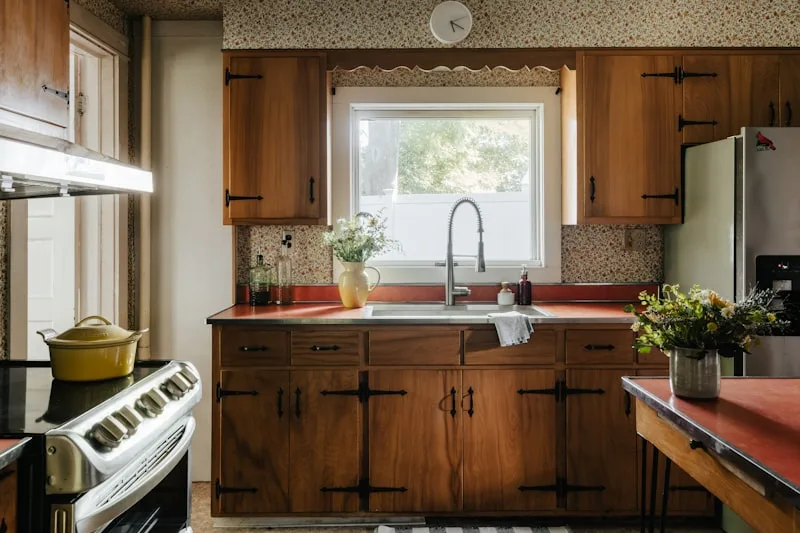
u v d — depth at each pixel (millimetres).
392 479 2531
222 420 2531
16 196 1927
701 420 1416
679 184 2820
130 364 1650
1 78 1522
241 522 2609
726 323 1567
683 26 2852
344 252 2885
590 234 3139
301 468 2533
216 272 3131
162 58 3098
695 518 2637
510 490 2535
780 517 1143
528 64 2867
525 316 2514
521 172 3229
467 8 2857
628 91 2824
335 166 3105
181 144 3107
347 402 2525
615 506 2539
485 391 2531
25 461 1087
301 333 2523
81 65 2926
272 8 2857
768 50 2818
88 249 2938
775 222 2379
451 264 3002
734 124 2807
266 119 2824
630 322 2529
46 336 1623
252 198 2824
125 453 1226
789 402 1579
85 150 1386
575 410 2539
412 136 3227
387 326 2520
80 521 1102
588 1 2865
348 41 2877
